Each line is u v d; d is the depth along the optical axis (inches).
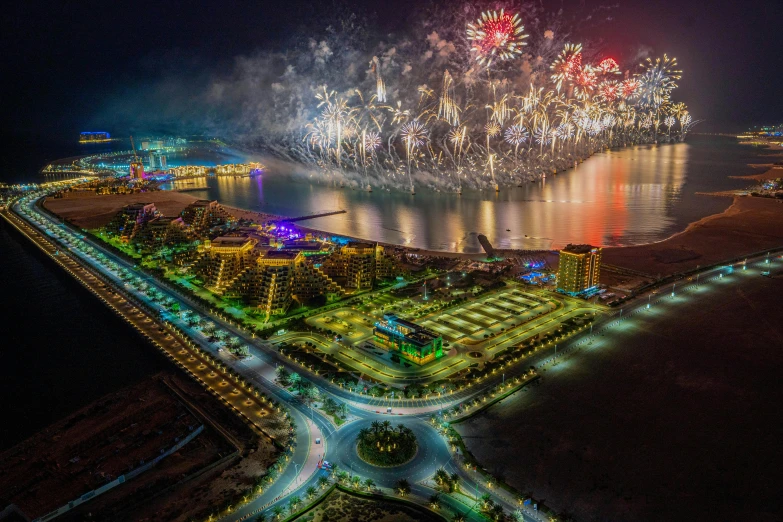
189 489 5457.7
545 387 7185.0
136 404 6963.6
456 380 7362.2
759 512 5032.0
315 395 7017.7
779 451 5846.5
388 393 7096.5
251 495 5329.7
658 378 7322.8
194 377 7534.5
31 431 6609.3
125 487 5511.8
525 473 5585.6
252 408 6850.4
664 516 5000.0
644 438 6097.4
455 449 5984.3
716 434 6146.7
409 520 5068.9
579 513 5044.3
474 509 5167.3
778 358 7775.6
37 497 5329.7
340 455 5979.3
